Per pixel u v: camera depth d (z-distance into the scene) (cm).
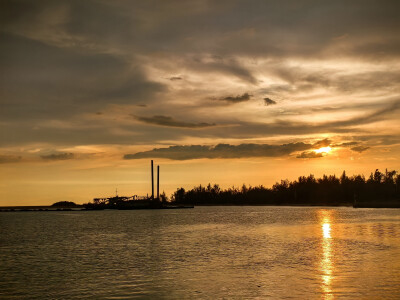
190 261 3784
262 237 6028
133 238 6294
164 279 2983
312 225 8369
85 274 3247
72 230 8400
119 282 2920
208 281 2877
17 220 13612
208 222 10225
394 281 2709
